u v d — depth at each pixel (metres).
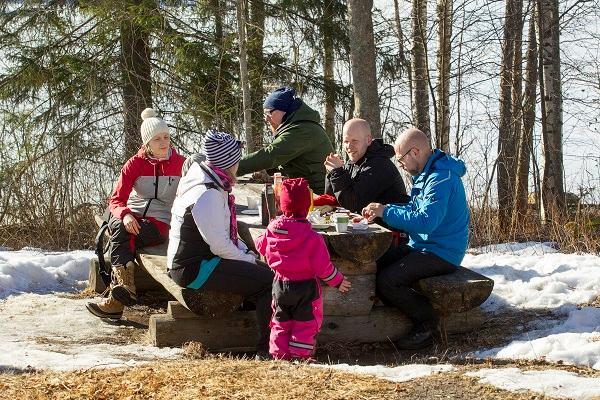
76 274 8.61
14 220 12.48
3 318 6.95
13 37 15.39
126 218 6.78
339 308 6.23
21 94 15.12
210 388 4.62
